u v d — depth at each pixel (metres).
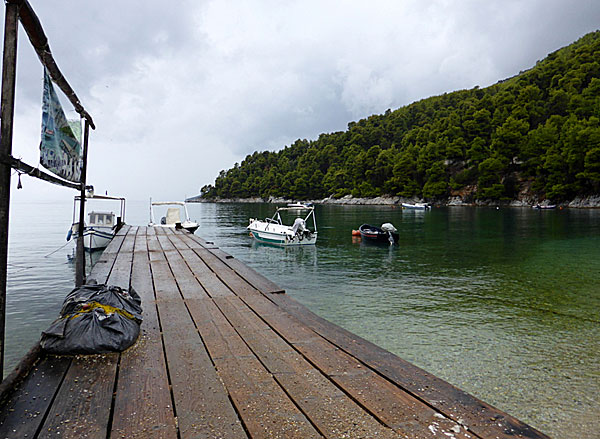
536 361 6.75
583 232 30.27
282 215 62.53
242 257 19.25
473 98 145.88
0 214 2.85
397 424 2.66
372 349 4.17
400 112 177.88
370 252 20.83
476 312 9.71
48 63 3.86
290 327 4.98
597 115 81.12
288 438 2.49
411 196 111.25
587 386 5.82
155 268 9.72
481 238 27.17
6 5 2.80
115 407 2.89
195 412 2.83
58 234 30.17
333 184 143.75
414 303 10.59
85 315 4.11
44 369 3.55
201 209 99.31
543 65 125.94
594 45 103.56
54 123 4.15
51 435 2.49
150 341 4.43
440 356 7.00
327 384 3.33
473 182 98.00
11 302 10.68
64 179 4.93
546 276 14.24
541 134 84.25
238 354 4.04
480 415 2.79
